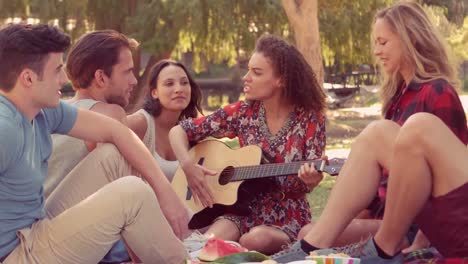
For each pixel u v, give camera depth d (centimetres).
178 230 376
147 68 1711
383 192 398
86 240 336
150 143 507
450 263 338
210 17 1658
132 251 359
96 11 1639
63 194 382
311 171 417
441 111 381
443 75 396
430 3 1794
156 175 376
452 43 1168
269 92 446
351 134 1650
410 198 334
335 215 356
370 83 2417
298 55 447
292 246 360
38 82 332
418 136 329
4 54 330
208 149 480
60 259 337
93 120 375
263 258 346
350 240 388
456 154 332
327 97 456
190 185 469
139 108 541
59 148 399
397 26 397
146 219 339
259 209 452
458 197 333
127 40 428
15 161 325
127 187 336
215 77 2791
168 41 1598
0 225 328
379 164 360
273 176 441
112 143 380
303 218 447
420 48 396
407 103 400
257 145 456
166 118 522
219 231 445
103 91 420
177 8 1559
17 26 334
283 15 1678
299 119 447
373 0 1653
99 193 338
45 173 353
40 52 331
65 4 1575
